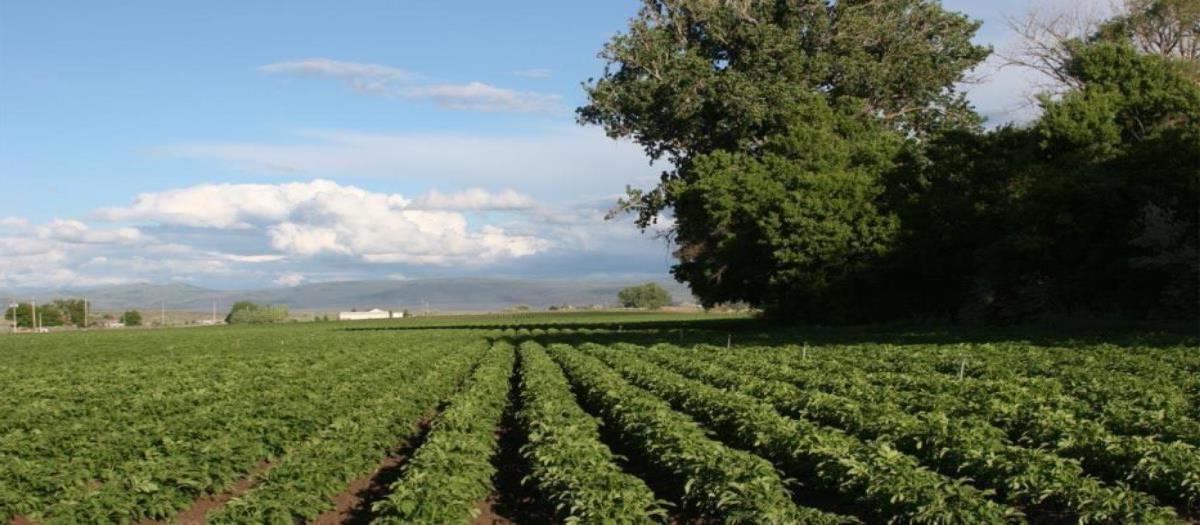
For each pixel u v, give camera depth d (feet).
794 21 185.68
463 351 137.69
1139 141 138.31
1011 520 36.76
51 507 41.14
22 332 381.81
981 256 155.63
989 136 161.89
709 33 190.60
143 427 60.44
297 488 43.55
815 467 43.93
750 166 178.81
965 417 56.59
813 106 181.27
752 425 52.95
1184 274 122.72
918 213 164.14
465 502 40.04
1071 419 52.19
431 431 57.36
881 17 187.42
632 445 57.06
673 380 77.36
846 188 168.76
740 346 127.75
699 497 41.78
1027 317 155.33
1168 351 91.20
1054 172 137.90
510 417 74.74
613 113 191.52
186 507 43.96
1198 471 39.42
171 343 221.87
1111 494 36.88
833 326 172.24
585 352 128.57
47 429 61.62
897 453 42.98
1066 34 183.62
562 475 41.83
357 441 53.57
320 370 111.55
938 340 126.21
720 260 184.34
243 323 492.54
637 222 206.90
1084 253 143.02
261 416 66.23
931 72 189.16
